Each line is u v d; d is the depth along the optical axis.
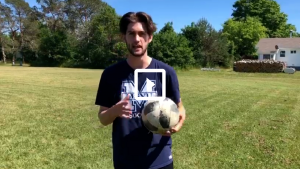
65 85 14.79
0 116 7.28
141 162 2.02
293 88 15.38
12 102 9.43
